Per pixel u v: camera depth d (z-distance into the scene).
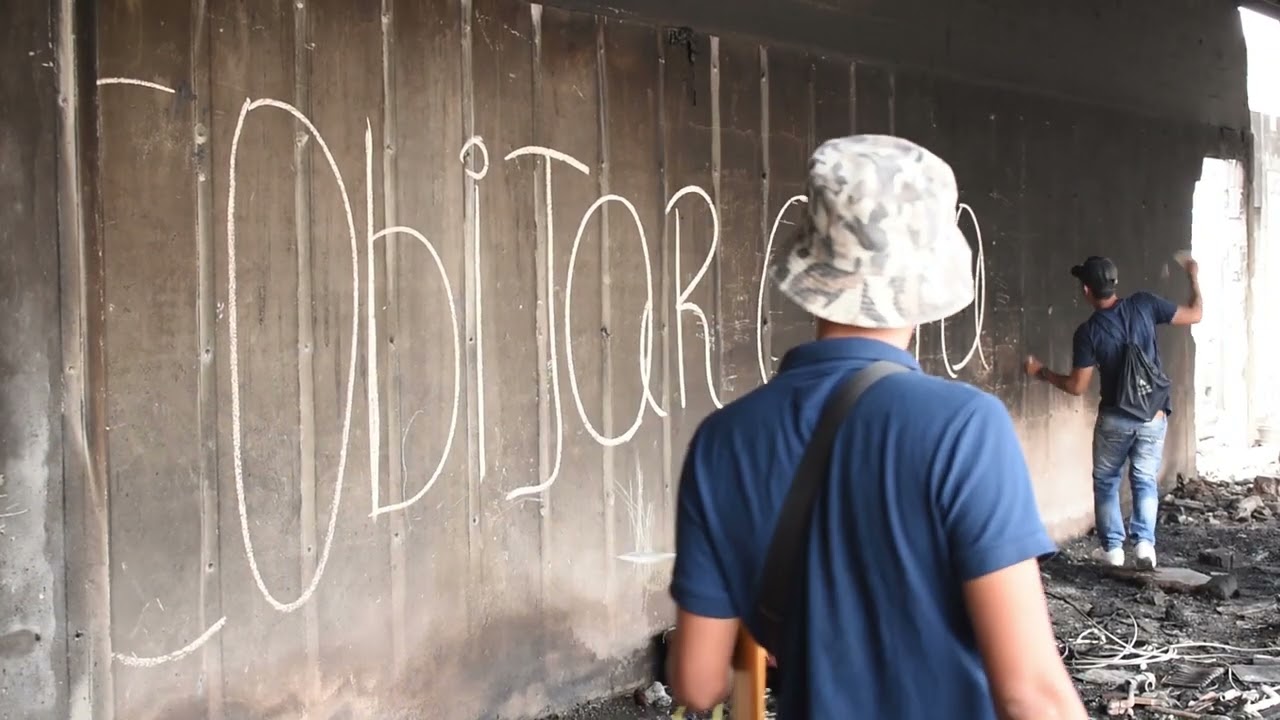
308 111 3.71
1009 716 1.40
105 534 3.23
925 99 6.36
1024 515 1.42
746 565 1.57
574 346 4.58
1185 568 6.69
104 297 3.22
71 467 3.16
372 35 3.88
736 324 5.25
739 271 5.27
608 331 4.71
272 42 3.60
